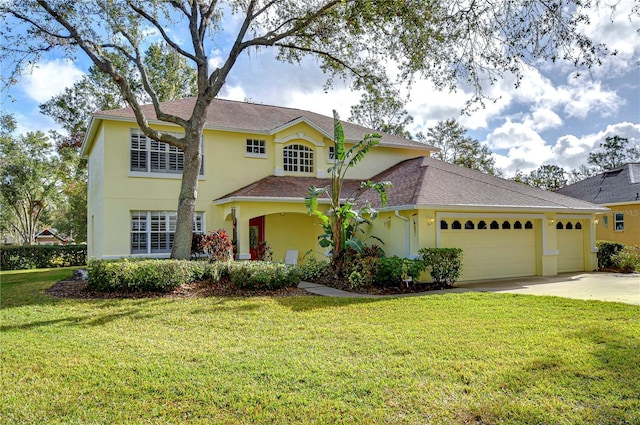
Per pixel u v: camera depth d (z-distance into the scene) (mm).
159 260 12461
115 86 28609
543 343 6594
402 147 22000
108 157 16109
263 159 18953
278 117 20984
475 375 5285
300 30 14617
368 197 17328
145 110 17125
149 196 16672
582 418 4195
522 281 14531
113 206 16078
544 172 45031
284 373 5426
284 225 19547
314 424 4148
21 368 5730
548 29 7637
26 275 18266
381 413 4332
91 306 9805
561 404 4477
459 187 15688
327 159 20297
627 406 4426
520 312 8984
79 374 5484
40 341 7000
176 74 28797
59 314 9039
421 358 5941
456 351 6238
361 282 12742
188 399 4727
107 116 15828
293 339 7039
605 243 18656
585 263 17797
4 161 31797
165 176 16969
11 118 31234
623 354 5992
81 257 26578
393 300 10555
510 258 15562
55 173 35719
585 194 28828
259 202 16156
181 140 13930
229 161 18250
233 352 6324
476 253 14938
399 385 5012
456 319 8367
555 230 16406
